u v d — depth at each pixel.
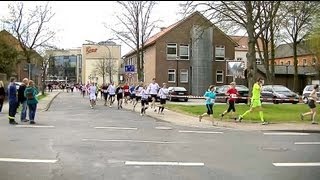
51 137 13.41
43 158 9.99
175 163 9.68
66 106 31.38
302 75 62.25
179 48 53.50
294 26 44.34
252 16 22.11
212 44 53.47
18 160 9.75
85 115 22.55
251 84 25.94
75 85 98.06
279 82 61.91
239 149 11.82
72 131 15.06
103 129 15.90
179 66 53.56
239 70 29.88
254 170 9.10
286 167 9.50
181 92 39.03
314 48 49.56
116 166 9.23
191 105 29.69
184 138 13.87
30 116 17.41
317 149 12.02
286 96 33.88
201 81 52.69
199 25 27.94
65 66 130.50
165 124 18.33
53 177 8.16
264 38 42.50
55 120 19.14
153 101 26.02
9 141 12.47
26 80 18.27
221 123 18.72
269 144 12.88
